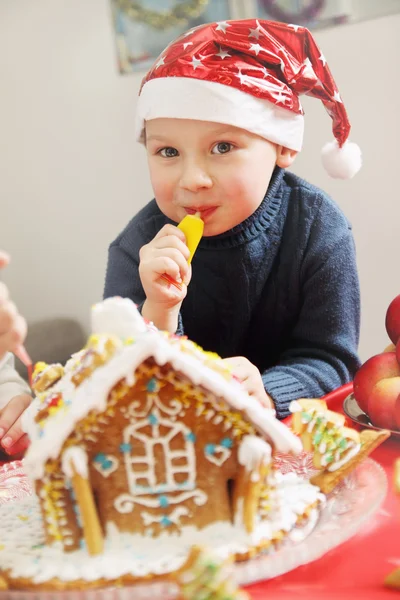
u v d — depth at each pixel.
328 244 1.18
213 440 0.58
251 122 0.94
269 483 0.60
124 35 2.01
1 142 2.31
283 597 0.49
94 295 2.32
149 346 0.53
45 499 0.57
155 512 0.59
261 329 1.26
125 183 2.17
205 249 1.16
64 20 2.10
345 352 1.17
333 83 1.02
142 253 0.92
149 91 0.97
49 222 2.33
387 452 0.77
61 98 2.19
